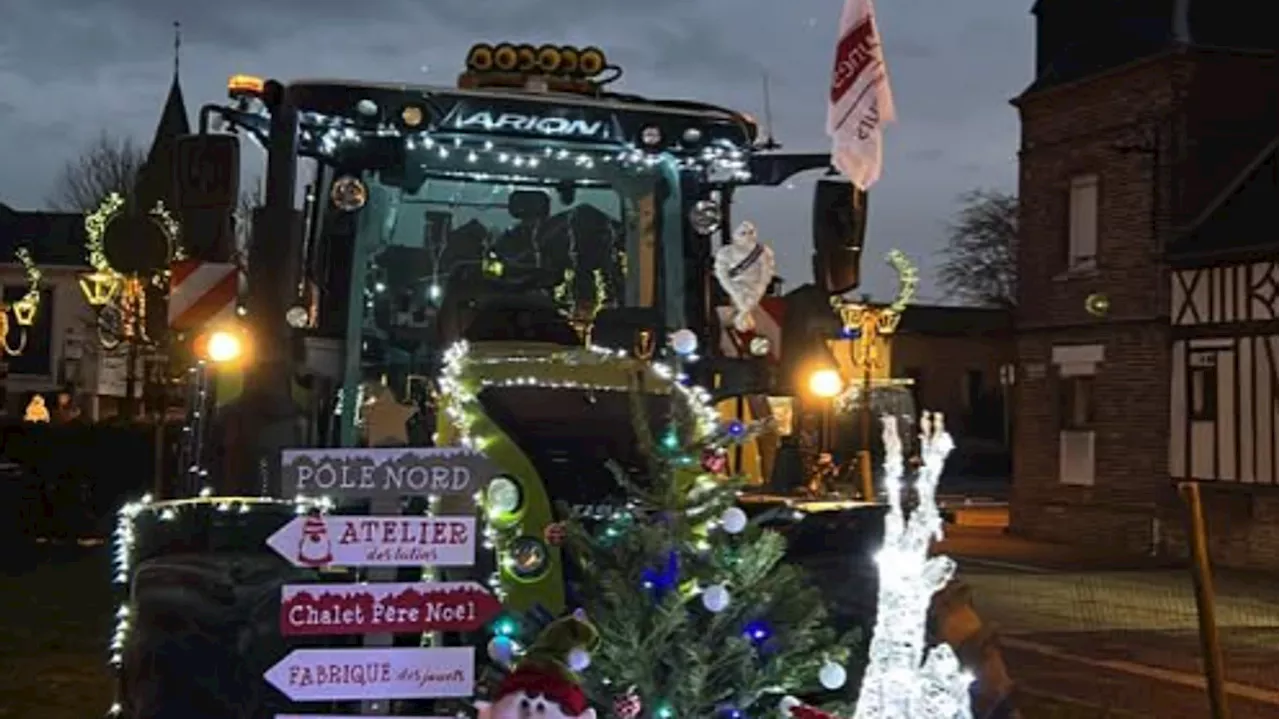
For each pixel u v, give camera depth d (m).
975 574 19.33
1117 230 23.81
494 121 7.14
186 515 5.57
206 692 5.16
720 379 7.45
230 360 6.75
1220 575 19.75
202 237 6.31
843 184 7.09
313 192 7.09
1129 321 23.50
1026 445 25.72
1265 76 23.22
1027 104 25.78
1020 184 26.03
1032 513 25.39
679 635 5.19
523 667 4.68
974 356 51.91
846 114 6.93
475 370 6.12
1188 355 22.59
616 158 7.39
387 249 7.23
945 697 4.97
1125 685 11.03
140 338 14.62
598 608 5.23
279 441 6.53
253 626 5.23
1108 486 23.83
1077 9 24.91
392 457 4.97
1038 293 25.58
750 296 6.78
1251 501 21.09
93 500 19.19
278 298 6.38
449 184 7.28
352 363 6.95
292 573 5.34
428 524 4.96
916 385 51.25
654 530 5.25
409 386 6.86
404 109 7.00
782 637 5.29
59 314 42.44
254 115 6.62
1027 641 13.27
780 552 5.34
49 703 8.71
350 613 4.90
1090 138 24.41
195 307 7.34
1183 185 22.91
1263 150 22.52
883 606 5.02
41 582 14.55
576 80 7.68
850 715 5.32
